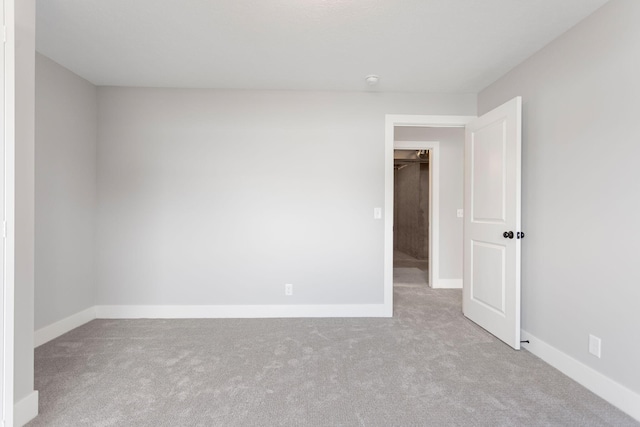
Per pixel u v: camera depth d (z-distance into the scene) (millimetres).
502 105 2662
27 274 1644
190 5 1916
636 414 1682
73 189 2924
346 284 3322
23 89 1612
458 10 1947
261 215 3289
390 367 2227
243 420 1658
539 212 2406
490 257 2836
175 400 1826
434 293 4293
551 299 2285
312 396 1874
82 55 2566
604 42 1878
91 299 3189
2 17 1455
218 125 3262
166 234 3256
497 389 1953
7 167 1472
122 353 2428
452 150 4621
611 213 1834
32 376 1669
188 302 3271
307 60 2623
